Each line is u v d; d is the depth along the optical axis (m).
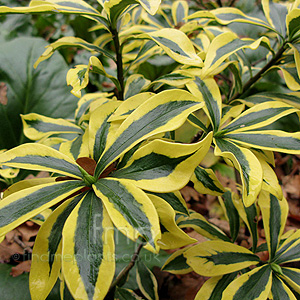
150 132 0.22
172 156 0.21
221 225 0.58
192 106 0.22
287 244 0.31
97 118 0.26
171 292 0.48
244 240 0.56
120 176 0.21
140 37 0.29
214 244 0.30
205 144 0.19
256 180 0.22
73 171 0.23
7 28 0.83
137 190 0.20
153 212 0.19
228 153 0.23
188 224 0.35
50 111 0.61
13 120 0.59
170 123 0.21
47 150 0.24
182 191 0.63
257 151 0.30
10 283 0.40
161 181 0.20
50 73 0.62
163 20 0.49
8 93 0.59
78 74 0.25
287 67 0.34
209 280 0.30
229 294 0.27
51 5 0.25
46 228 0.21
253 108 0.28
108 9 0.27
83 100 0.40
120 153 0.22
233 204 0.38
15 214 0.20
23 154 0.23
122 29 0.50
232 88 0.43
